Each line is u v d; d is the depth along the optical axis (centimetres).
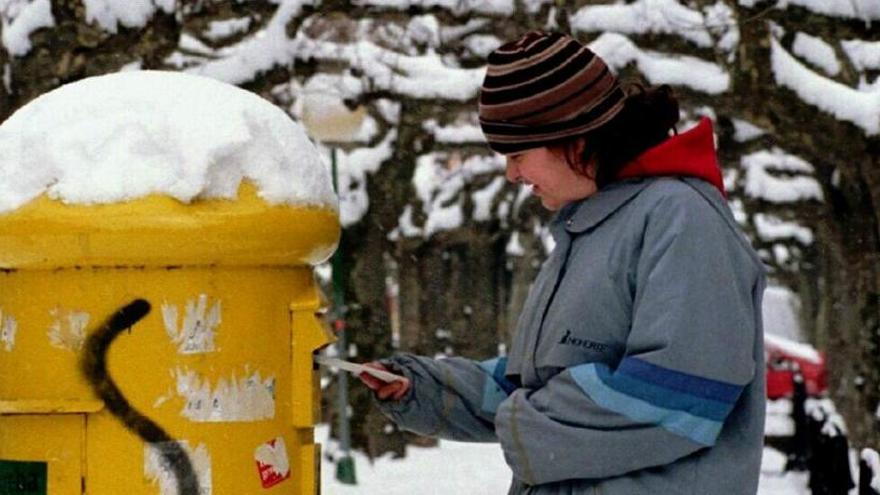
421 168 4988
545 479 482
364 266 2995
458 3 1862
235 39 1980
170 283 492
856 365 2383
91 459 490
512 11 1869
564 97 492
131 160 483
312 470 529
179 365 493
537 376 504
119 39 1631
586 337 489
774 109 1939
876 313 2338
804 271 5959
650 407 461
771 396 3778
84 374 491
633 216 488
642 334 467
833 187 2388
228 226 485
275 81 1938
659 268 470
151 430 491
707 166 498
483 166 4875
